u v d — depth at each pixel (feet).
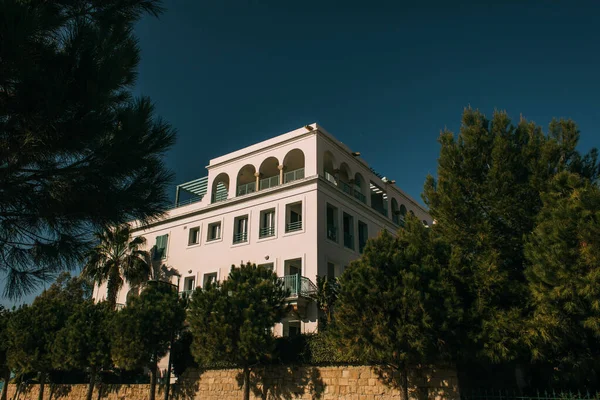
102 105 21.35
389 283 45.85
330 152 93.40
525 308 44.91
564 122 50.67
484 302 45.42
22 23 18.15
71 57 20.56
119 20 25.72
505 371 57.26
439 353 45.14
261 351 56.85
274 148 95.45
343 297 47.44
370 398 54.24
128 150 22.63
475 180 52.29
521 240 48.34
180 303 71.67
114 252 103.65
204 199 102.73
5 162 21.47
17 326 82.89
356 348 46.29
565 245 36.32
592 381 47.16
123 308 71.20
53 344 78.74
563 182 40.01
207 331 58.80
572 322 39.73
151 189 24.79
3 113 20.02
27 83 19.13
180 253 101.40
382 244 52.95
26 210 23.02
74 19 22.72
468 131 53.36
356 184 103.24
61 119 20.47
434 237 52.26
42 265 23.56
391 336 44.52
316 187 84.94
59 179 22.75
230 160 101.81
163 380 81.82
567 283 36.47
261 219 91.40
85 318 78.43
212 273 95.04
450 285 45.42
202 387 70.33
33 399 95.35
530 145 50.39
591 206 35.53
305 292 76.59
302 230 84.12
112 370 83.15
